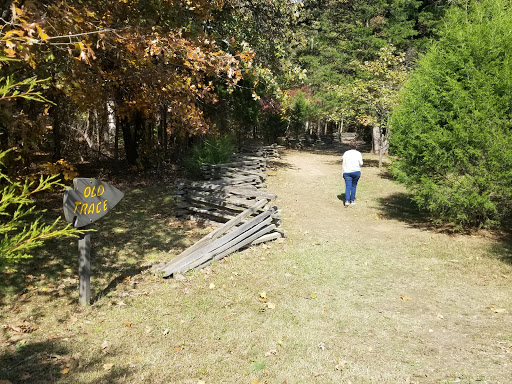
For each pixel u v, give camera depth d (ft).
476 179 28.12
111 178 45.96
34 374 11.81
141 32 20.11
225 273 21.01
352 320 16.69
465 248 26.32
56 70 22.95
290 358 13.58
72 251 22.88
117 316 15.93
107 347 13.64
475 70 28.86
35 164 39.47
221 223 30.40
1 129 21.43
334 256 24.82
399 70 67.87
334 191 46.73
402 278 21.54
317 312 17.26
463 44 29.66
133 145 50.98
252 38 38.75
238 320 16.14
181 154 55.01
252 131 98.43
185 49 21.25
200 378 12.21
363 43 90.84
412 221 34.19
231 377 12.35
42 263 20.80
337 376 12.61
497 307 17.90
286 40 41.04
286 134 106.63
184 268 20.63
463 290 19.92
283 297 18.61
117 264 21.63
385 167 68.23
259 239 26.05
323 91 98.78
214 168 44.45
